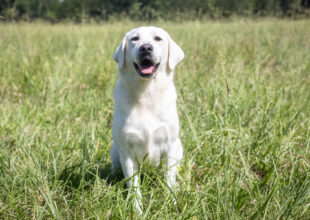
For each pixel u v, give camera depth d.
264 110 2.25
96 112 2.50
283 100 2.48
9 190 1.92
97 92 2.88
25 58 3.37
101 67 3.09
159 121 1.98
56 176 1.97
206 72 2.97
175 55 2.04
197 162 2.13
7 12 5.28
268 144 2.13
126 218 1.79
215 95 2.49
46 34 4.91
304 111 2.47
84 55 3.47
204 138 2.20
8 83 3.03
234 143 2.08
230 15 6.69
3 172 2.03
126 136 1.97
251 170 2.10
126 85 1.98
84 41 4.09
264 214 1.75
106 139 2.31
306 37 4.42
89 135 2.30
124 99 1.98
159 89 1.97
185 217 1.77
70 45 4.33
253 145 2.14
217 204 1.77
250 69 3.03
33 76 3.07
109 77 2.99
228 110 2.36
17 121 2.46
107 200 1.87
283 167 2.05
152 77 1.94
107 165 2.18
